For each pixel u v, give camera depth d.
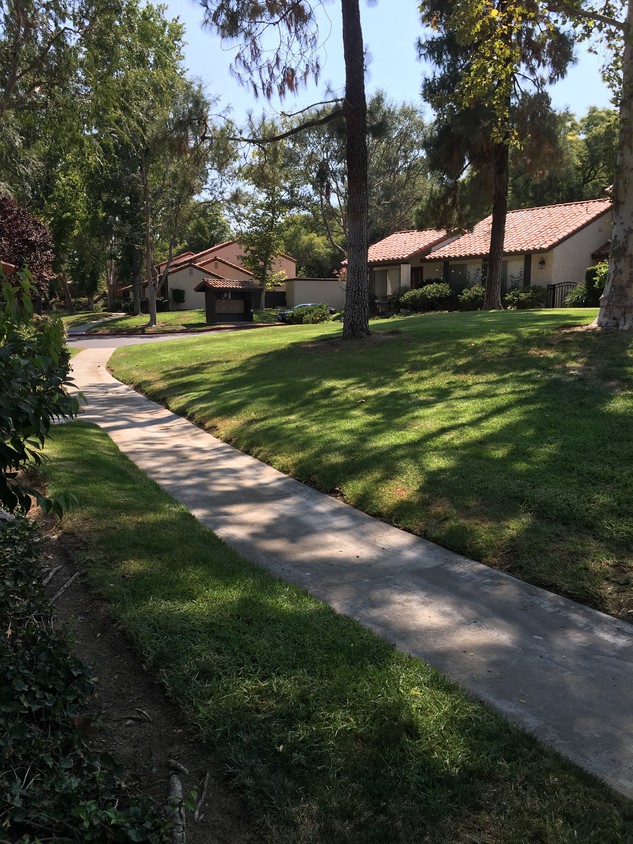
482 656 3.58
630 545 4.72
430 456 6.91
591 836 2.28
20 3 16.62
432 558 4.97
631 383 8.45
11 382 2.65
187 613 3.83
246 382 12.48
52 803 2.22
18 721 2.55
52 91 18.86
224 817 2.41
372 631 3.78
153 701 3.10
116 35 18.31
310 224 54.25
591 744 2.84
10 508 2.96
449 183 24.56
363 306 15.69
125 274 56.97
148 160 34.41
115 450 8.55
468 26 12.77
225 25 13.01
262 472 7.47
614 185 11.48
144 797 2.35
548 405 8.05
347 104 14.93
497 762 2.66
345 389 10.64
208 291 40.59
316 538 5.45
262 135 15.30
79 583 4.34
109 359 20.83
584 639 3.76
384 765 2.63
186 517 5.78
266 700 3.02
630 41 10.69
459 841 2.27
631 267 11.47
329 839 2.28
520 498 5.62
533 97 20.91
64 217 49.16
